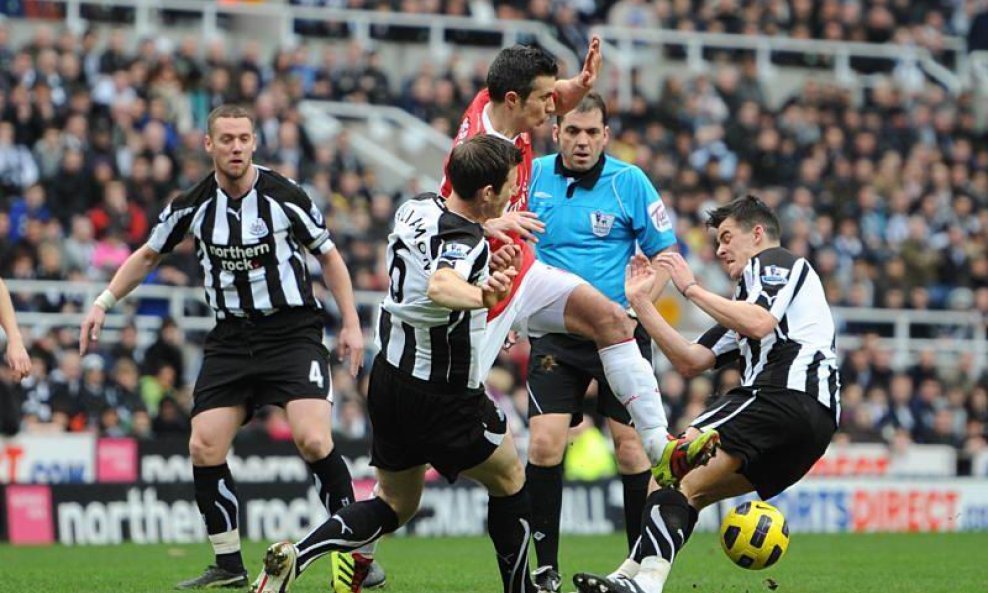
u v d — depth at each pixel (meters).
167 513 36.34
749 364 18.62
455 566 26.89
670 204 53.16
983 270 56.91
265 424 41.03
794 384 18.16
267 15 57.75
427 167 56.78
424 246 15.67
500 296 15.15
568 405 21.00
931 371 49.28
